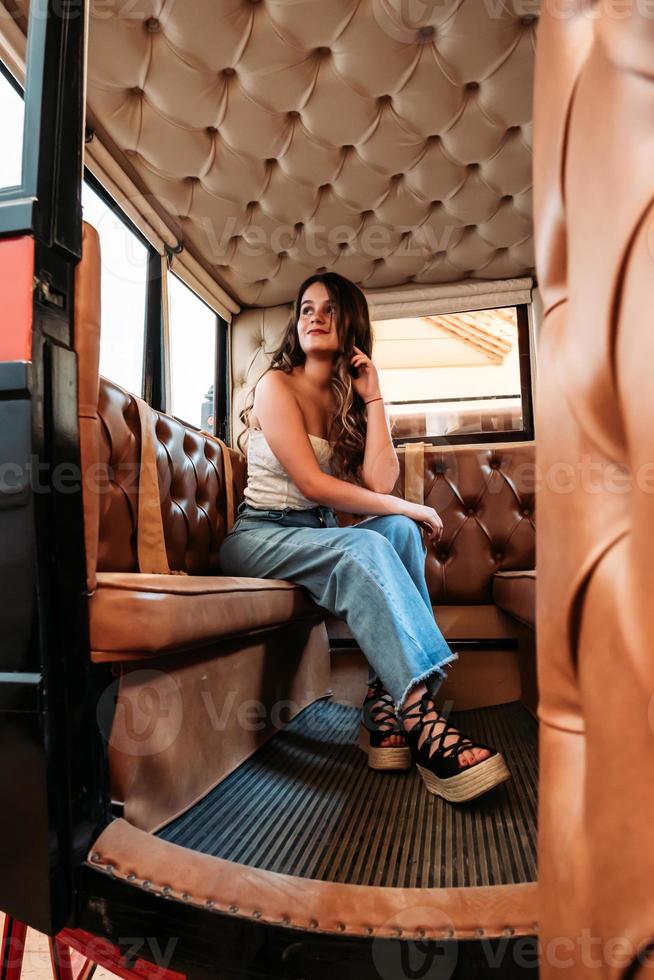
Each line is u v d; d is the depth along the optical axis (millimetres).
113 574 815
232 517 2035
